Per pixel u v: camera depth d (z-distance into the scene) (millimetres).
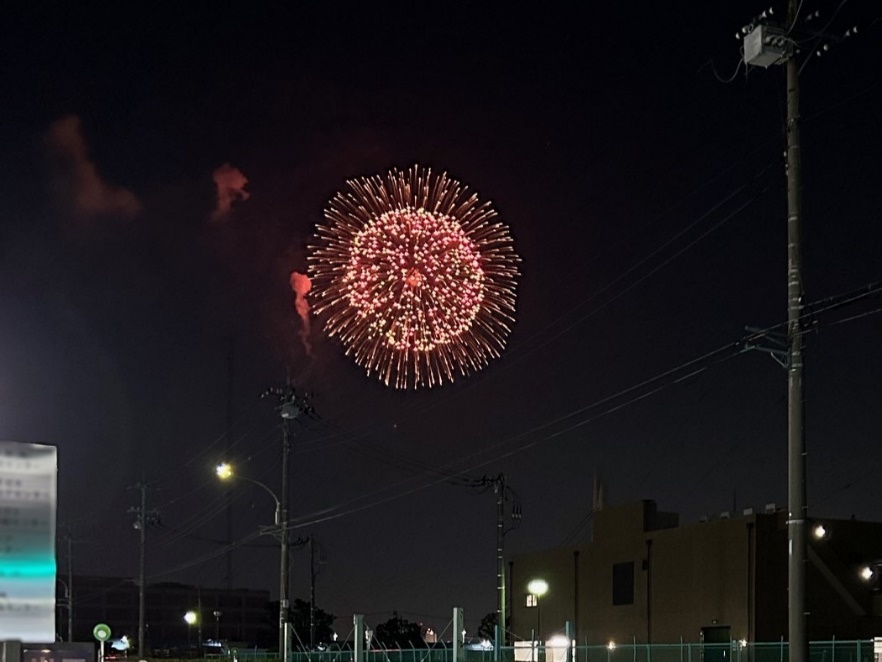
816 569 43531
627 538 51156
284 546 40031
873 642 34969
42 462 10867
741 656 39156
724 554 44250
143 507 63094
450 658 48062
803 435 17688
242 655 60156
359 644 33531
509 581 61094
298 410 40469
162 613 134000
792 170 18516
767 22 18594
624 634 50438
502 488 46156
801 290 18000
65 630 126438
